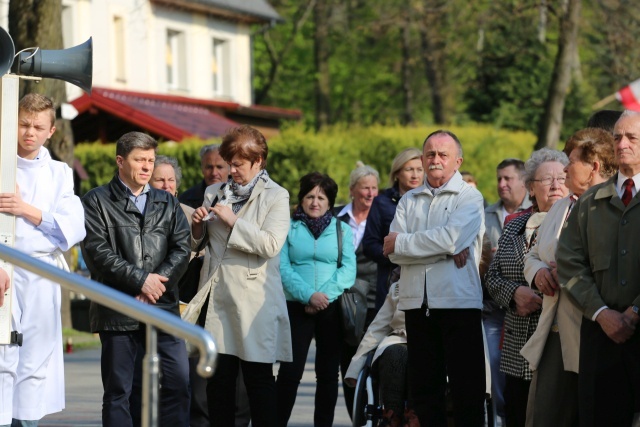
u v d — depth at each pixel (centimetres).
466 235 970
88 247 946
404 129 3070
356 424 1020
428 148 998
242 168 994
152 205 967
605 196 820
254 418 984
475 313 977
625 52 3397
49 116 905
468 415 970
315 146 2845
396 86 6544
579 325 859
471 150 3203
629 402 802
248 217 990
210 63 4528
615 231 812
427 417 980
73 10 3862
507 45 4156
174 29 4334
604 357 804
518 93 4181
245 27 4738
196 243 1003
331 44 6322
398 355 1020
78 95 3853
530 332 948
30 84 1970
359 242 1291
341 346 1188
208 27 4516
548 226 899
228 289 978
